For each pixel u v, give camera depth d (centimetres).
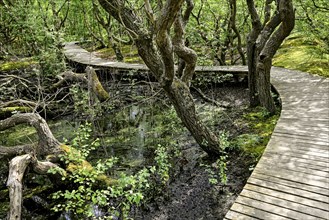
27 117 585
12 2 1327
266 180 395
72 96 991
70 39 1653
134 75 1162
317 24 853
